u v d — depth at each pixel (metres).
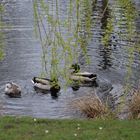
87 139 12.85
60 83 21.28
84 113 17.19
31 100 19.95
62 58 19.67
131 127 13.99
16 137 13.03
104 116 16.62
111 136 13.11
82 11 22.14
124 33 26.69
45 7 17.17
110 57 24.86
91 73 21.83
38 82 21.20
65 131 13.57
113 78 22.17
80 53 23.70
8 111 18.62
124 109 17.09
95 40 27.39
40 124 14.31
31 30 29.31
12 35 28.44
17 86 20.75
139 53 24.59
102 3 35.12
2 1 38.12
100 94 20.33
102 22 30.64
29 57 24.92
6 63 24.05
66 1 36.38
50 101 19.78
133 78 21.67
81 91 20.78
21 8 35.56
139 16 30.09
